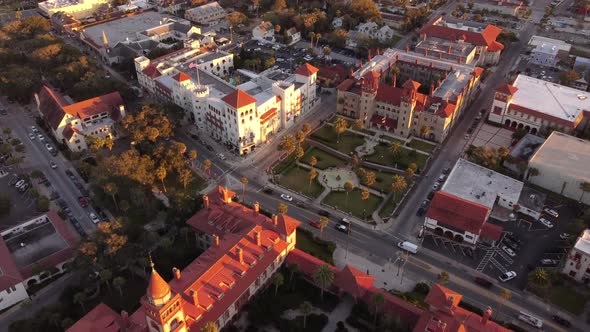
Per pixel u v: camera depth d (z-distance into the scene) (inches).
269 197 7765.8
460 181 7637.8
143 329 4938.5
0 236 6569.9
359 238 6929.1
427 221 6934.1
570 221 7185.0
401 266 6456.7
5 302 5846.5
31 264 6200.8
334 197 7751.0
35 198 7687.0
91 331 4963.1
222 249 5915.4
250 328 5585.6
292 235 6230.3
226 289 5423.2
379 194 7795.3
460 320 5044.3
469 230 6604.3
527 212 7249.0
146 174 7534.5
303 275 6141.7
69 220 7273.6
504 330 5002.5
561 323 5620.1
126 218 6589.6
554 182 7726.4
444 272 5979.3
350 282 5693.9
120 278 5787.4
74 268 5984.3
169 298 4606.3
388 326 5285.4
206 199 6658.5
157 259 6397.6
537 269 5797.2
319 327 5565.9
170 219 6934.1
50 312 5492.1
